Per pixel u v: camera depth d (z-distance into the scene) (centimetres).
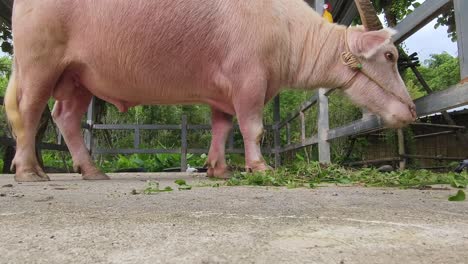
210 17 382
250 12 382
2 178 461
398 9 650
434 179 323
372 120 446
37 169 404
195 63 390
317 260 92
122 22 382
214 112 442
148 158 1047
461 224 136
